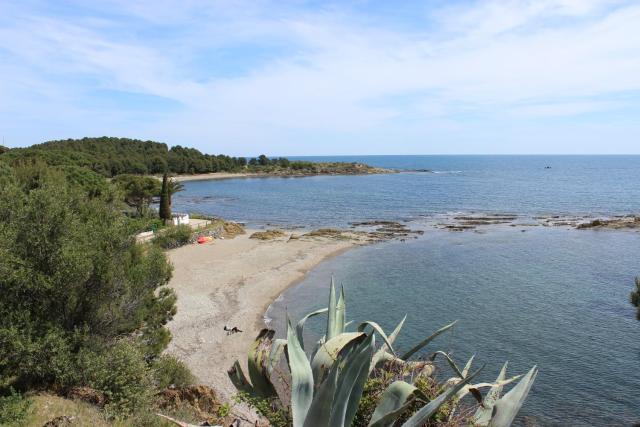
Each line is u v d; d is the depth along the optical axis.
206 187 125.94
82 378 11.81
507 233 52.31
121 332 14.18
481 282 32.44
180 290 29.55
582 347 21.16
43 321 11.91
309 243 46.53
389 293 30.17
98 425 9.91
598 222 55.47
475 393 4.84
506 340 22.08
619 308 26.52
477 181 141.12
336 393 4.08
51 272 12.21
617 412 15.77
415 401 4.55
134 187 52.94
